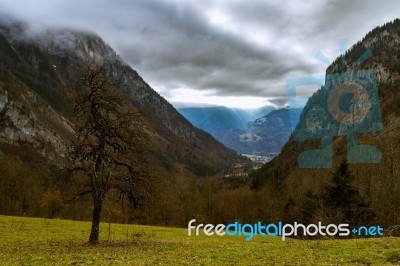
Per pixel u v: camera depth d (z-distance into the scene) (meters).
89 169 36.16
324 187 60.38
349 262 21.78
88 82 37.66
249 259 24.86
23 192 107.44
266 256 25.91
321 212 51.84
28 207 106.00
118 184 37.34
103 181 36.53
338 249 26.97
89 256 28.42
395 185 45.06
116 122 38.09
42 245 37.75
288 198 83.12
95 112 37.72
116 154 38.75
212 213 107.62
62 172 36.66
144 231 61.28
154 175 39.34
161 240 47.00
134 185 37.88
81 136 37.47
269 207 92.44
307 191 70.06
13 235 47.16
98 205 38.88
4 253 31.20
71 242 41.12
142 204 40.38
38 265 23.89
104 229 63.00
